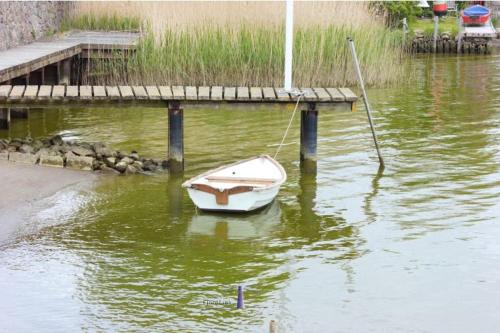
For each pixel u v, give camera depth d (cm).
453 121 2098
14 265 1130
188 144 1800
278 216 1352
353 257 1183
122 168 1556
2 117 1917
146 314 1000
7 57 2111
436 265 1157
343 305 1035
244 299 1045
